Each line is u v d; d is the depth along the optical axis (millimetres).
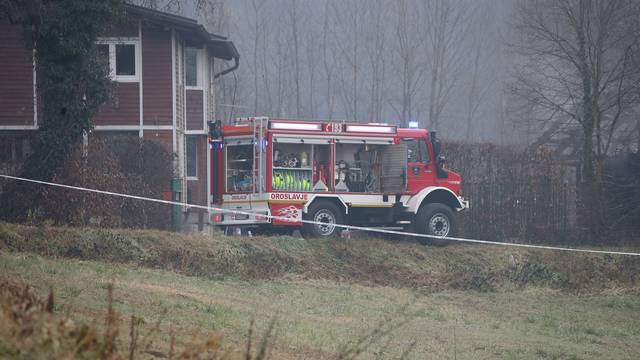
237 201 56562
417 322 39656
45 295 28453
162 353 21172
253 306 37094
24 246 42406
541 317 45406
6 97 71500
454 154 71062
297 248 52375
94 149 51969
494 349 34188
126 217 52125
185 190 78375
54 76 54875
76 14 55000
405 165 60281
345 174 58250
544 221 70750
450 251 58344
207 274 46219
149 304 31516
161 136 74562
